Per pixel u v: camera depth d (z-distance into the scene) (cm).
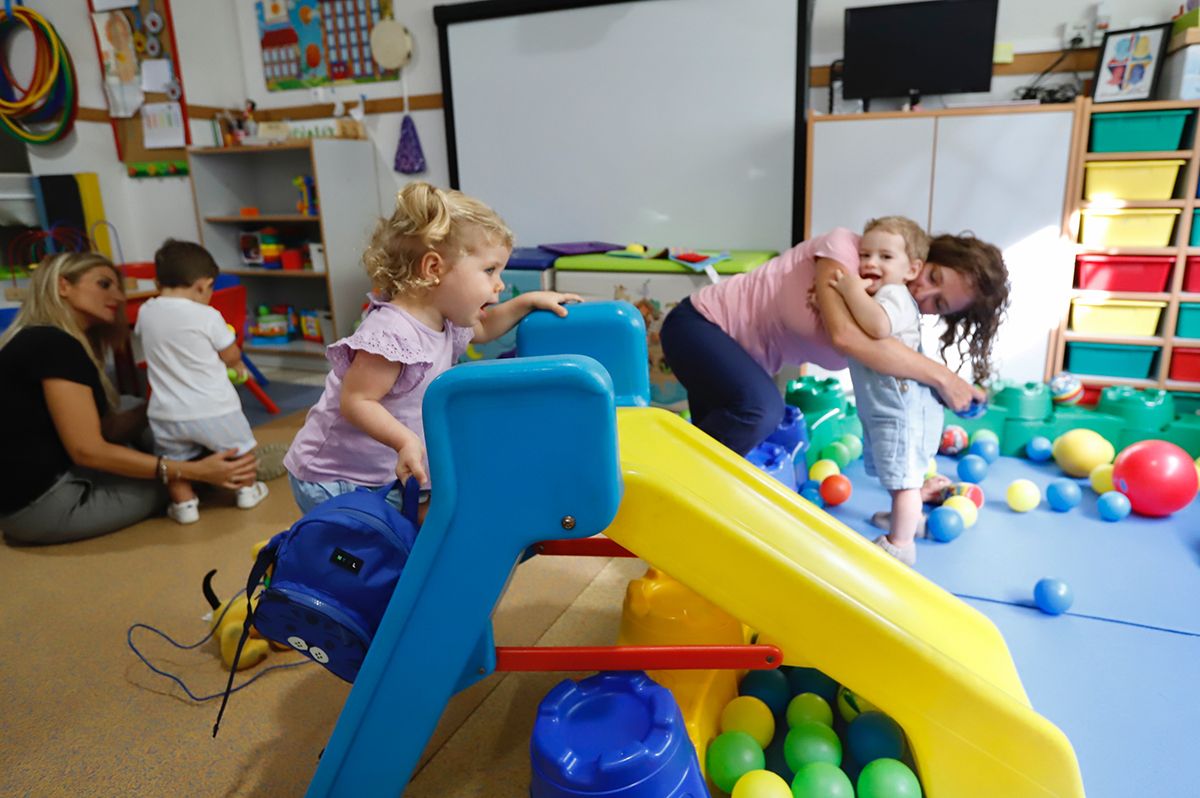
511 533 99
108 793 132
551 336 144
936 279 186
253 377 382
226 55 449
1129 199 282
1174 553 194
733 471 135
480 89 389
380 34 406
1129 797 119
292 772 135
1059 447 247
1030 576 186
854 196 306
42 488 221
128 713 152
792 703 136
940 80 309
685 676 131
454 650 104
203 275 247
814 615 110
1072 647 157
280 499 257
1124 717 137
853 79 318
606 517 98
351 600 109
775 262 200
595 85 365
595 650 115
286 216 411
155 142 436
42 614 189
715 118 349
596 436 95
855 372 190
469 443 97
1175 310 283
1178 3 290
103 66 432
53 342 219
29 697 158
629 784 97
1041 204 287
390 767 108
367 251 136
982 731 109
